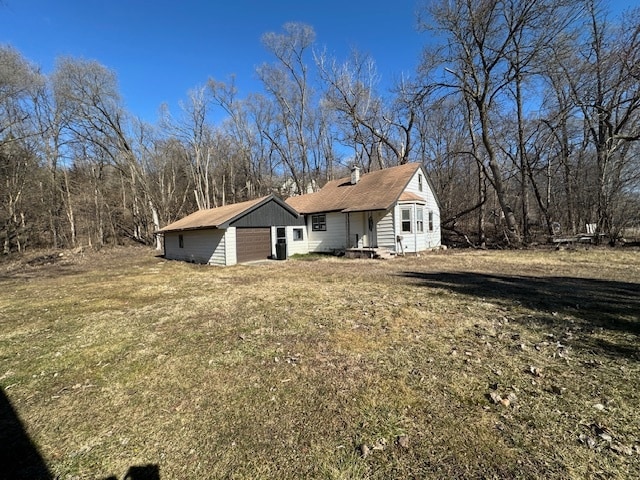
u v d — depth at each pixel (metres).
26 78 18.81
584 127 19.73
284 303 6.61
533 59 16.80
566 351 3.80
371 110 27.50
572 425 2.48
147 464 2.25
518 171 23.14
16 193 22.39
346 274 10.29
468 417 2.62
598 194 17.48
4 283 11.38
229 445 2.41
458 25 17.31
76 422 2.79
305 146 31.97
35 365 4.02
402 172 17.80
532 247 17.33
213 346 4.37
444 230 25.95
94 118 25.33
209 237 15.76
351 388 3.13
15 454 2.41
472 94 18.20
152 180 31.48
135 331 5.18
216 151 34.78
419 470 2.09
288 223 17.64
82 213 26.55
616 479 1.97
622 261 11.18
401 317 5.35
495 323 4.92
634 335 4.24
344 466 2.15
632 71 15.16
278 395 3.06
